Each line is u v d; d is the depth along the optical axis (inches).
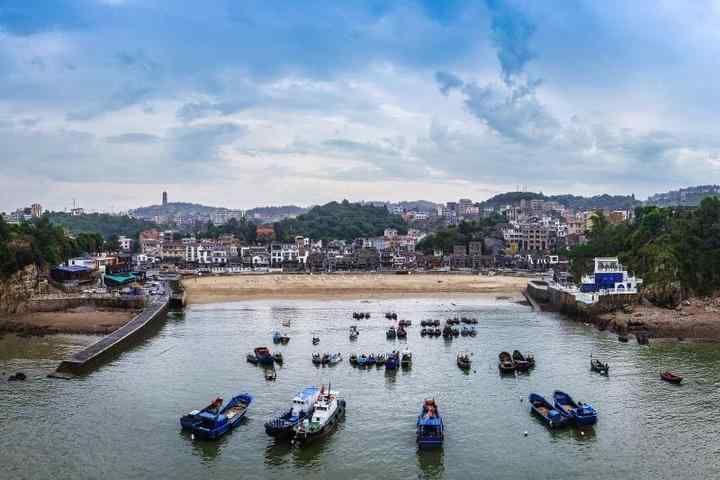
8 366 4382.4
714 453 2967.5
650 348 5098.4
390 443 3078.2
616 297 6653.5
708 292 6811.0
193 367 4411.9
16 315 6274.6
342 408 3454.7
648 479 2714.1
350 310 7308.1
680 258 6934.1
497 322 6466.5
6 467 2768.2
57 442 3041.3
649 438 3142.2
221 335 5634.8
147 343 5241.1
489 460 2891.2
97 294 7022.6
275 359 4559.5
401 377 4185.5
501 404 3631.9
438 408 3563.0
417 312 7185.0
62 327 5693.9
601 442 3095.5
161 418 3363.7
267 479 2699.3
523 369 4355.3
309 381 4065.0
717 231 7003.0
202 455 2920.8
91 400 3644.2
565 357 4771.2
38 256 7081.7
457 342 5334.6
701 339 5433.1
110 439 3085.6
